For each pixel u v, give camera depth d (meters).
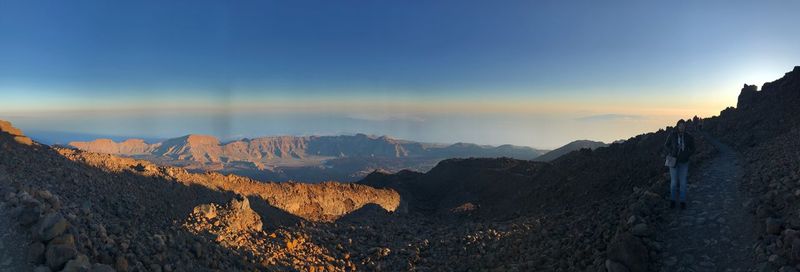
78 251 7.05
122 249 8.43
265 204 22.83
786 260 7.25
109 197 14.05
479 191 38.06
